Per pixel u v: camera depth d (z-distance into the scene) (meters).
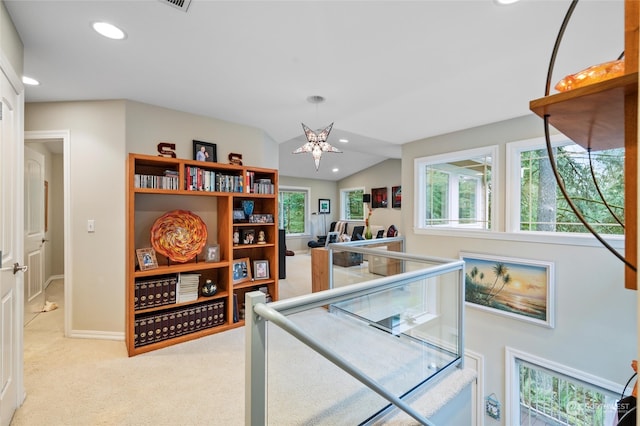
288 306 1.26
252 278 3.50
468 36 1.88
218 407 1.87
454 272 2.28
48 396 1.95
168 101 2.93
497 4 1.58
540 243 3.28
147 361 2.41
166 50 2.03
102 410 1.83
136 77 2.42
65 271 2.82
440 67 2.29
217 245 3.23
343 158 7.96
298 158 7.64
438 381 2.09
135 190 2.54
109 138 2.84
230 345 2.71
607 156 3.00
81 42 1.92
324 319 1.91
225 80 2.49
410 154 4.71
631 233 0.58
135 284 2.56
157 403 1.90
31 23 1.72
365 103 3.01
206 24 1.76
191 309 2.87
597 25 1.75
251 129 3.77
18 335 1.80
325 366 1.78
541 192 3.41
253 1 1.57
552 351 3.19
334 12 1.65
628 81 0.53
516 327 3.46
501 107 3.14
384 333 2.27
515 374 3.50
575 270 3.05
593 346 2.94
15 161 1.74
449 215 4.31
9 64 1.61
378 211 8.88
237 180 3.24
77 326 2.84
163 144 3.02
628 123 0.58
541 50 2.03
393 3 1.58
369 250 3.07
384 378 1.97
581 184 3.15
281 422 1.49
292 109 3.19
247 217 3.44
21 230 1.81
